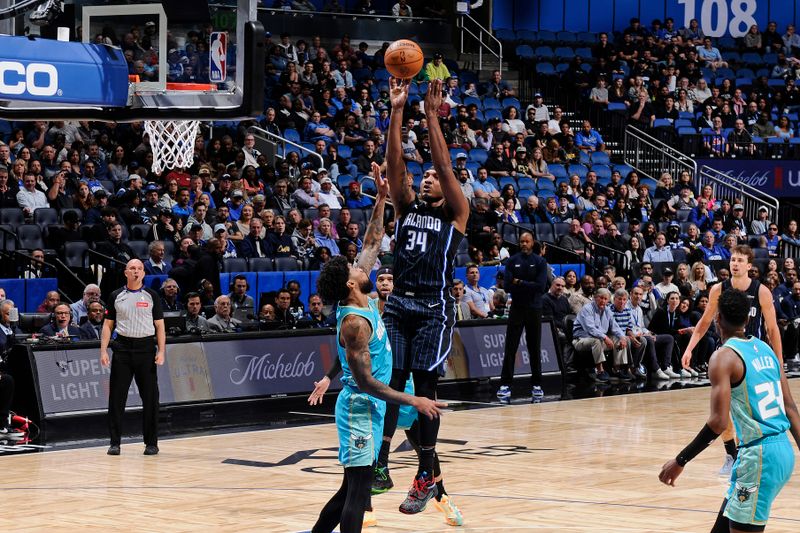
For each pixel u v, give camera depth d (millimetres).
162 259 15875
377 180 7430
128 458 10461
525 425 12516
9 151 17281
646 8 31516
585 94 27359
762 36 31812
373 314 6504
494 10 29984
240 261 16578
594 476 9531
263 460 10328
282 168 19469
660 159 26016
